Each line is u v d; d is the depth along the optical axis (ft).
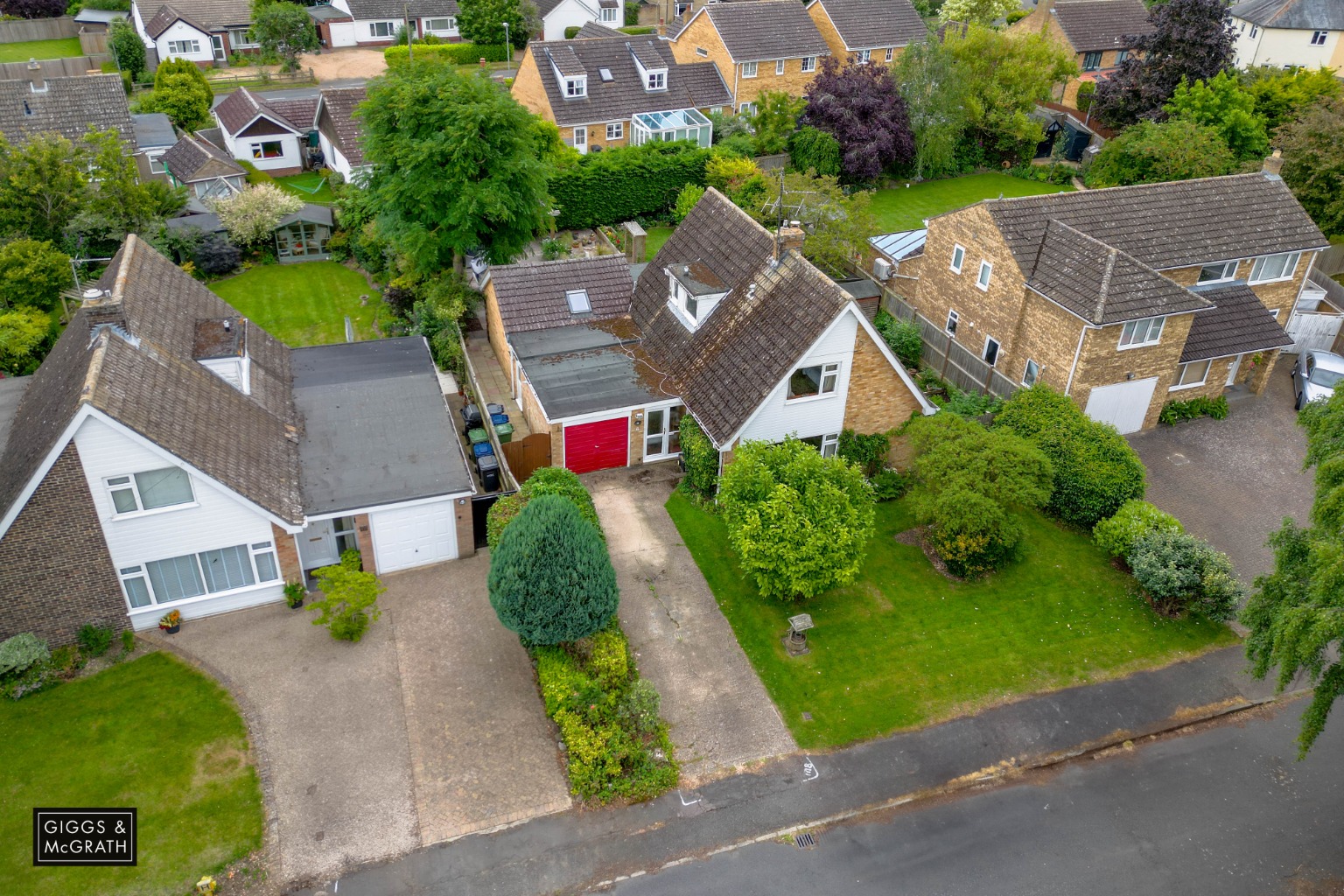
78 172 127.95
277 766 63.77
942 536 83.51
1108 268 98.48
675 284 103.50
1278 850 62.39
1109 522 86.79
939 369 119.24
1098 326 95.45
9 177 121.70
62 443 63.72
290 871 57.47
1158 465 102.68
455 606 78.33
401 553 81.20
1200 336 108.17
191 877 56.65
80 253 125.59
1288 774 68.13
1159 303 97.96
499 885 57.41
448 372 115.65
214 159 155.43
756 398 87.04
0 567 66.54
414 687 70.54
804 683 73.10
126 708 67.21
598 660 69.00
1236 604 79.51
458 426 103.60
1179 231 112.37
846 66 185.06
